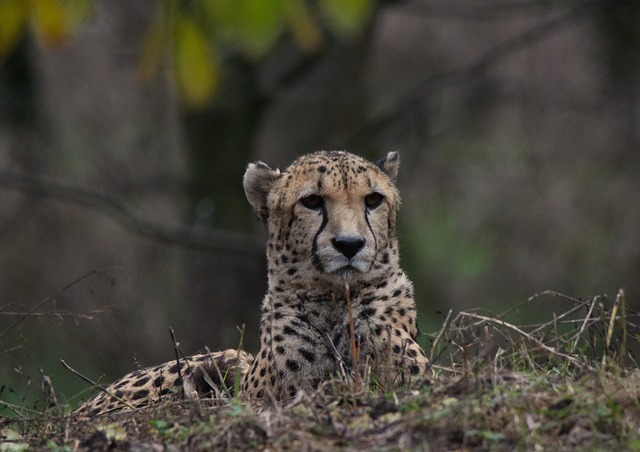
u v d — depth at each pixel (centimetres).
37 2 739
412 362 751
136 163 1848
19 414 754
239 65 1725
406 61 2208
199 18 727
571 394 614
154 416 688
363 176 829
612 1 1841
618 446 557
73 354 1558
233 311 1728
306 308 823
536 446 565
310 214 823
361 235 805
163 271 1742
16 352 1498
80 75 1819
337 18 732
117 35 1817
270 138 1998
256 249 1656
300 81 1809
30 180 1579
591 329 755
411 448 581
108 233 1759
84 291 1630
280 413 629
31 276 1700
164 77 1730
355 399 654
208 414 670
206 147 1780
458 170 2234
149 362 1572
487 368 661
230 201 1784
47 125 1817
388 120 1844
